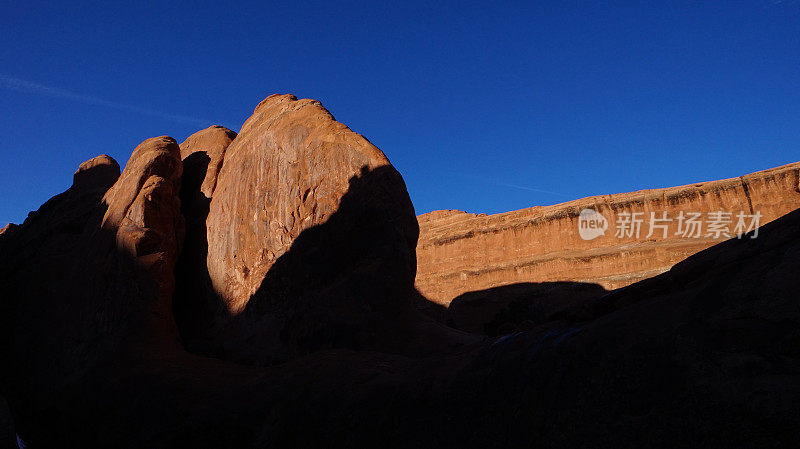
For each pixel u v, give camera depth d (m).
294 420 9.25
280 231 17.81
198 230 21.48
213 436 10.27
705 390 4.71
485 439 6.31
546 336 7.19
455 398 7.29
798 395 4.12
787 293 5.04
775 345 4.69
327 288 15.94
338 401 9.05
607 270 56.34
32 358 20.81
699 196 57.56
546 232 65.31
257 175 19.86
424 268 74.75
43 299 22.59
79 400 14.46
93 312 18.59
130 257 18.19
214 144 25.02
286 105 21.52
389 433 7.59
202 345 17.19
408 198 16.89
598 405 5.41
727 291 5.65
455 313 63.75
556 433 5.52
